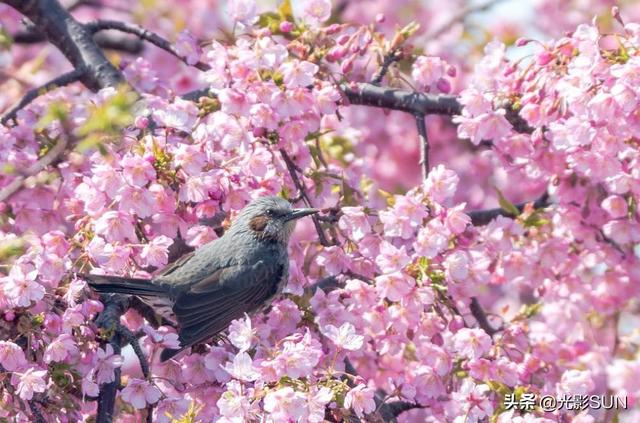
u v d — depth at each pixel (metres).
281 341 10.20
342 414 9.80
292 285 11.86
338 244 12.41
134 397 10.14
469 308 12.74
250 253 12.06
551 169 13.27
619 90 11.14
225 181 11.45
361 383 9.82
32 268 10.14
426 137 13.50
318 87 12.56
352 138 15.09
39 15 15.20
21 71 17.42
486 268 11.74
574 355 13.81
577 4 19.62
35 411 9.85
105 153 8.79
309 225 16.89
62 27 15.12
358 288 11.31
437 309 11.86
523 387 11.03
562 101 12.08
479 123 12.22
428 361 11.55
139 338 11.33
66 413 10.18
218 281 11.86
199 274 11.90
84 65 14.74
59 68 19.77
